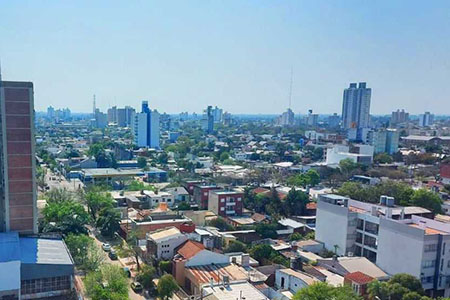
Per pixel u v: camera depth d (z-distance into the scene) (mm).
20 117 76438
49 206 100375
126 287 65688
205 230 96438
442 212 116500
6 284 57906
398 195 120125
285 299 62500
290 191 128625
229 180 164250
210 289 61000
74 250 77625
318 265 80875
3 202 76812
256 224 108875
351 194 124000
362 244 90375
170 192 139000
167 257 83062
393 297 62938
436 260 76000
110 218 103188
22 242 72312
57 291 63188
